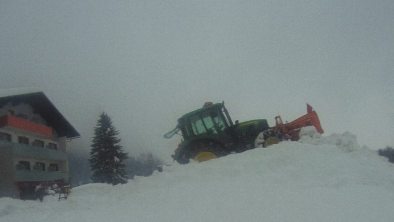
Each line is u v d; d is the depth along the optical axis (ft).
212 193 19.27
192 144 32.68
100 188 34.96
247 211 15.16
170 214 15.92
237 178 22.48
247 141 33.73
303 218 13.74
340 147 28.43
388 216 13.80
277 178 21.44
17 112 91.04
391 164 26.08
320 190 18.71
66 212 20.33
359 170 22.79
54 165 105.81
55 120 107.04
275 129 36.29
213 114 34.24
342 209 14.89
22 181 77.25
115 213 17.69
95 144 128.47
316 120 36.40
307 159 24.39
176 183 23.72
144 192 22.71
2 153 73.61
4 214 23.65
